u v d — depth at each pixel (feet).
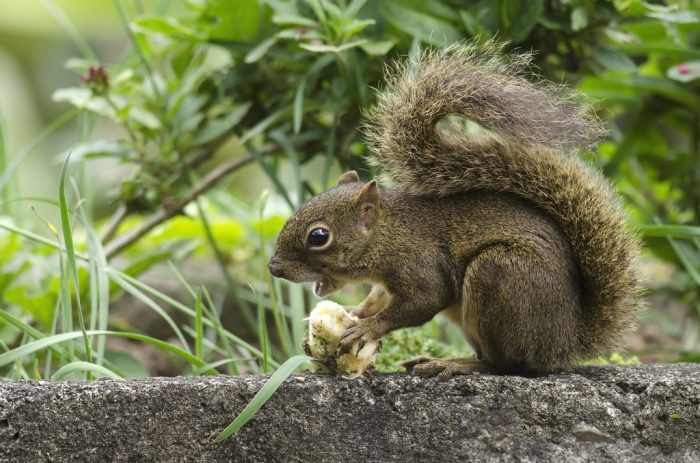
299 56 35.68
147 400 22.61
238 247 45.83
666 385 23.97
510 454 23.57
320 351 24.40
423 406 23.54
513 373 25.57
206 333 41.16
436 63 27.17
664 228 28.53
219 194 46.85
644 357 39.22
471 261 25.57
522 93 25.57
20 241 37.81
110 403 22.48
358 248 26.45
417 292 25.94
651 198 43.96
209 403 22.79
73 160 37.78
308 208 26.96
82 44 41.55
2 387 22.33
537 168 26.27
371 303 27.81
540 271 24.80
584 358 26.22
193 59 40.32
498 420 23.62
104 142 39.24
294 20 33.06
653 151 44.24
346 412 23.35
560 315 24.94
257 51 34.35
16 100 65.92
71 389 22.44
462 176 26.48
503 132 25.30
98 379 24.59
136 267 37.29
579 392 23.77
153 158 39.09
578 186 26.12
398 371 26.73
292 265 26.94
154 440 22.65
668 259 40.70
